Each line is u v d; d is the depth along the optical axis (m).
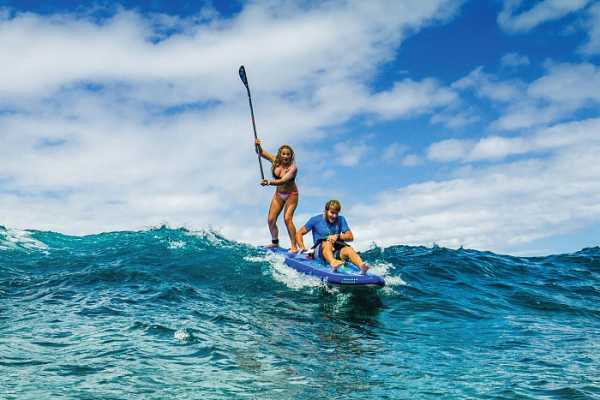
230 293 8.21
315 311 7.28
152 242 11.86
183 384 4.24
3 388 4.02
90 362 4.73
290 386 4.32
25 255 11.15
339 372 4.76
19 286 8.47
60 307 7.08
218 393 4.07
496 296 8.66
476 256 11.88
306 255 9.23
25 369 4.50
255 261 9.95
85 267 9.82
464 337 6.26
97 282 8.56
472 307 7.83
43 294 7.89
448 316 7.26
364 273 8.06
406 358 5.29
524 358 5.36
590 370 4.91
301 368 4.85
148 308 7.04
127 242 12.31
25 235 13.17
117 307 7.06
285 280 8.78
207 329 6.08
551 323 7.16
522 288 9.17
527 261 12.17
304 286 8.50
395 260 10.89
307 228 9.14
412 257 11.30
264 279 8.86
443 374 4.75
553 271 11.05
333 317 7.01
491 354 5.52
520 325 6.95
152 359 4.87
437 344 5.89
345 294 8.12
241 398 3.99
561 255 12.96
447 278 9.60
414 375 4.71
